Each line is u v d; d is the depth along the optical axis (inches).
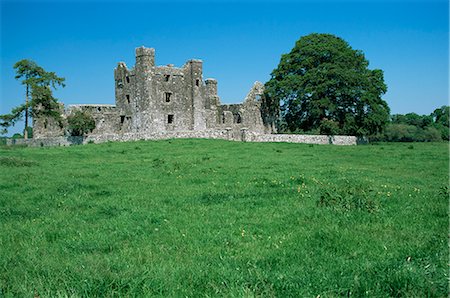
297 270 365.1
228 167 1197.7
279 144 2239.2
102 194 788.6
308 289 324.2
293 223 538.3
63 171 1139.3
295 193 751.7
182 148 1924.2
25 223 567.5
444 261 369.1
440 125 4566.9
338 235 461.7
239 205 653.9
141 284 339.3
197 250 434.0
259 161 1380.4
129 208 645.3
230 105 3361.2
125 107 3181.6
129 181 946.7
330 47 2903.5
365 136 2974.9
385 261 376.2
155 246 451.2
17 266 390.0
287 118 3137.3
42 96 2839.6
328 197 626.8
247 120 3255.4
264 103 3408.0
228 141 2321.6
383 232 479.8
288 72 3115.2
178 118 3174.2
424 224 513.7
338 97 2893.7
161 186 866.8
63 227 542.6
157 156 1588.3
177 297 318.7
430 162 1429.6
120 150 1815.9
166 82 3117.6
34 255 418.9
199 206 652.7
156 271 366.0
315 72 2847.0
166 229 520.7
